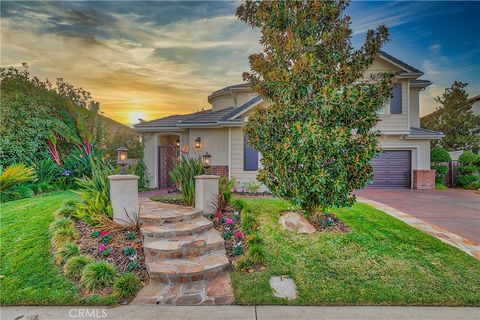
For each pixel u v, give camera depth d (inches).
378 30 219.9
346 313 125.7
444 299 136.6
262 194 449.7
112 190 210.2
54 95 488.4
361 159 205.3
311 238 207.5
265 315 123.6
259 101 468.8
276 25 227.8
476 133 775.1
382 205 339.6
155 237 193.0
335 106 202.4
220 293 142.6
